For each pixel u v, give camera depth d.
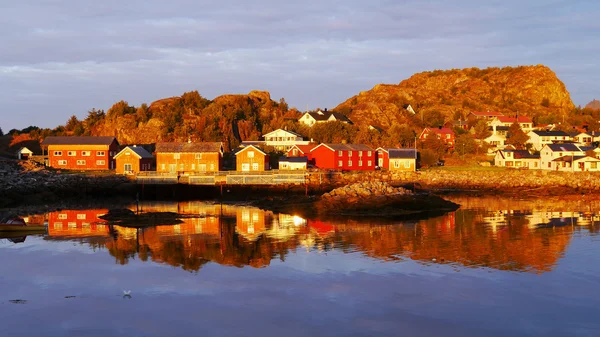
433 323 27.05
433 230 51.84
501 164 121.88
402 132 144.38
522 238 47.06
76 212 68.50
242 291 32.34
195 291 32.47
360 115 178.12
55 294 32.09
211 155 104.44
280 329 26.47
